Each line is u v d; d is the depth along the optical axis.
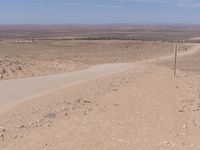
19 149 8.77
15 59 42.53
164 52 96.88
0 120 12.28
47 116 12.35
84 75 31.39
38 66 39.38
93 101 14.93
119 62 66.31
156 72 28.20
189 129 10.30
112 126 10.59
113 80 23.48
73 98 16.27
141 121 11.20
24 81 25.92
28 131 10.41
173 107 13.44
